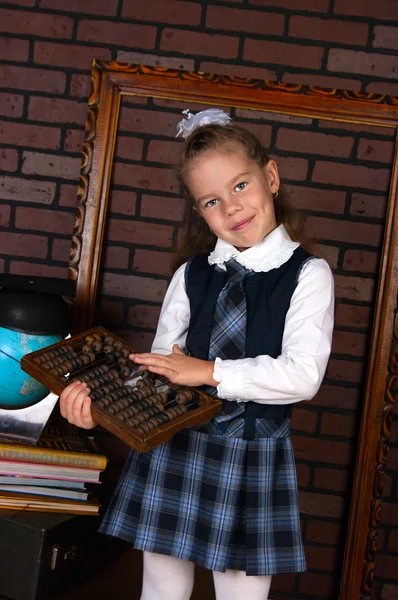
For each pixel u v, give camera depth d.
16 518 1.78
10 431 1.92
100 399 1.53
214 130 1.66
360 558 2.32
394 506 2.40
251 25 2.32
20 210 2.40
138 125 2.35
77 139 2.37
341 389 2.39
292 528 1.62
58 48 2.34
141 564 2.15
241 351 1.65
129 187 2.37
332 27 2.32
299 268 1.67
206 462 1.63
